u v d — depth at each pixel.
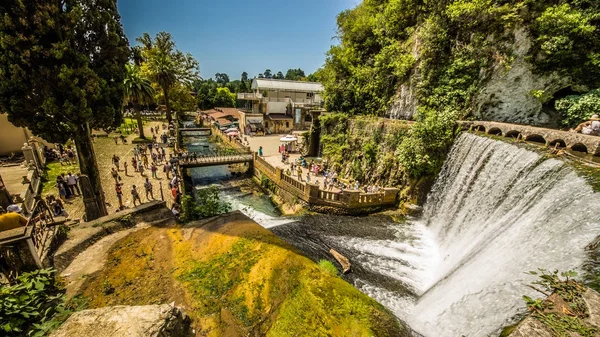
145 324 2.84
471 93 14.95
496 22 13.81
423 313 7.51
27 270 4.98
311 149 30.42
